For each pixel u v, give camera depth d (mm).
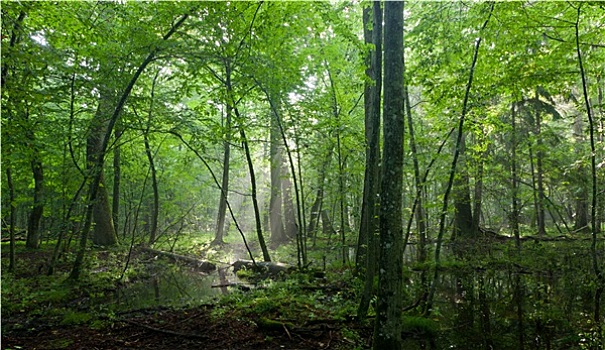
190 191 19234
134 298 9484
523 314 7785
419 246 12992
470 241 13773
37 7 7867
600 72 9703
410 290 9641
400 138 4859
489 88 9258
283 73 10195
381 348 4762
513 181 14516
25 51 6355
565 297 8859
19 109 8055
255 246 18125
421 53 9164
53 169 11562
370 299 7203
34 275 10758
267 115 11242
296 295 8805
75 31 8898
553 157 15016
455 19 8930
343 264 11883
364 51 9195
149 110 10781
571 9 8797
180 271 13070
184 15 8875
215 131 10641
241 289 10016
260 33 9539
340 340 6320
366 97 9984
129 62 9328
